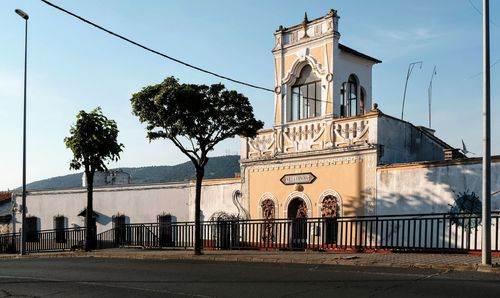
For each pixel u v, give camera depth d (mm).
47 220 35062
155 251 22562
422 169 19188
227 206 26125
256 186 24609
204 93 18875
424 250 16875
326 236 21047
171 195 29562
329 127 21984
